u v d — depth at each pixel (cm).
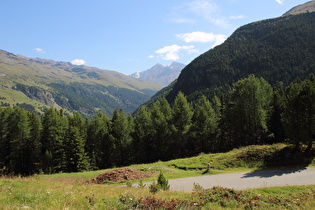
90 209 888
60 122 5969
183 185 2105
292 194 1499
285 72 15775
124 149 5616
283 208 1188
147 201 1045
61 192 1146
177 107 5253
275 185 1823
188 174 2678
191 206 1059
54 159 5572
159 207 979
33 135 5791
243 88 4531
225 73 19150
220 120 5741
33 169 5547
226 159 2998
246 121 4569
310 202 1312
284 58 17812
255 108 4394
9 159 5619
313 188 1619
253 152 2931
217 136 5722
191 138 5447
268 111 4941
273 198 1356
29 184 1333
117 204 984
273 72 16750
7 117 5606
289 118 2762
